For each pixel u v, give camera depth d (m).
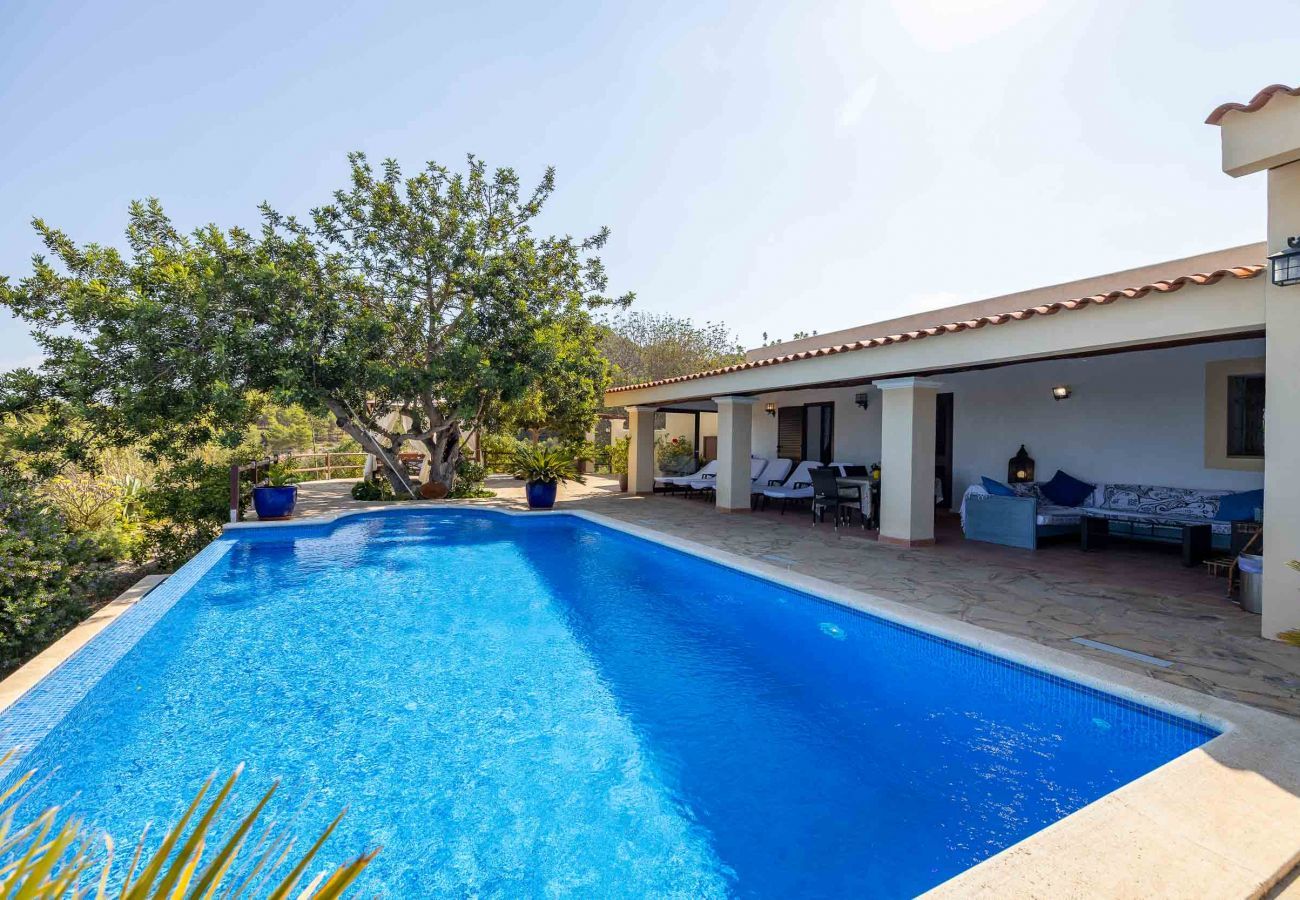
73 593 6.81
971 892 2.18
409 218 14.23
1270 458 4.98
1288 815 2.63
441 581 8.23
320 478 21.02
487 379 13.24
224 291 11.95
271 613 6.88
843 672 5.20
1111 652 4.71
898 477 9.25
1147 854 2.38
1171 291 5.55
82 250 12.68
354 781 3.64
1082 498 9.90
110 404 11.51
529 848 3.06
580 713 4.48
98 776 3.72
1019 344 6.92
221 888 2.88
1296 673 4.28
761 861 2.95
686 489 16.81
